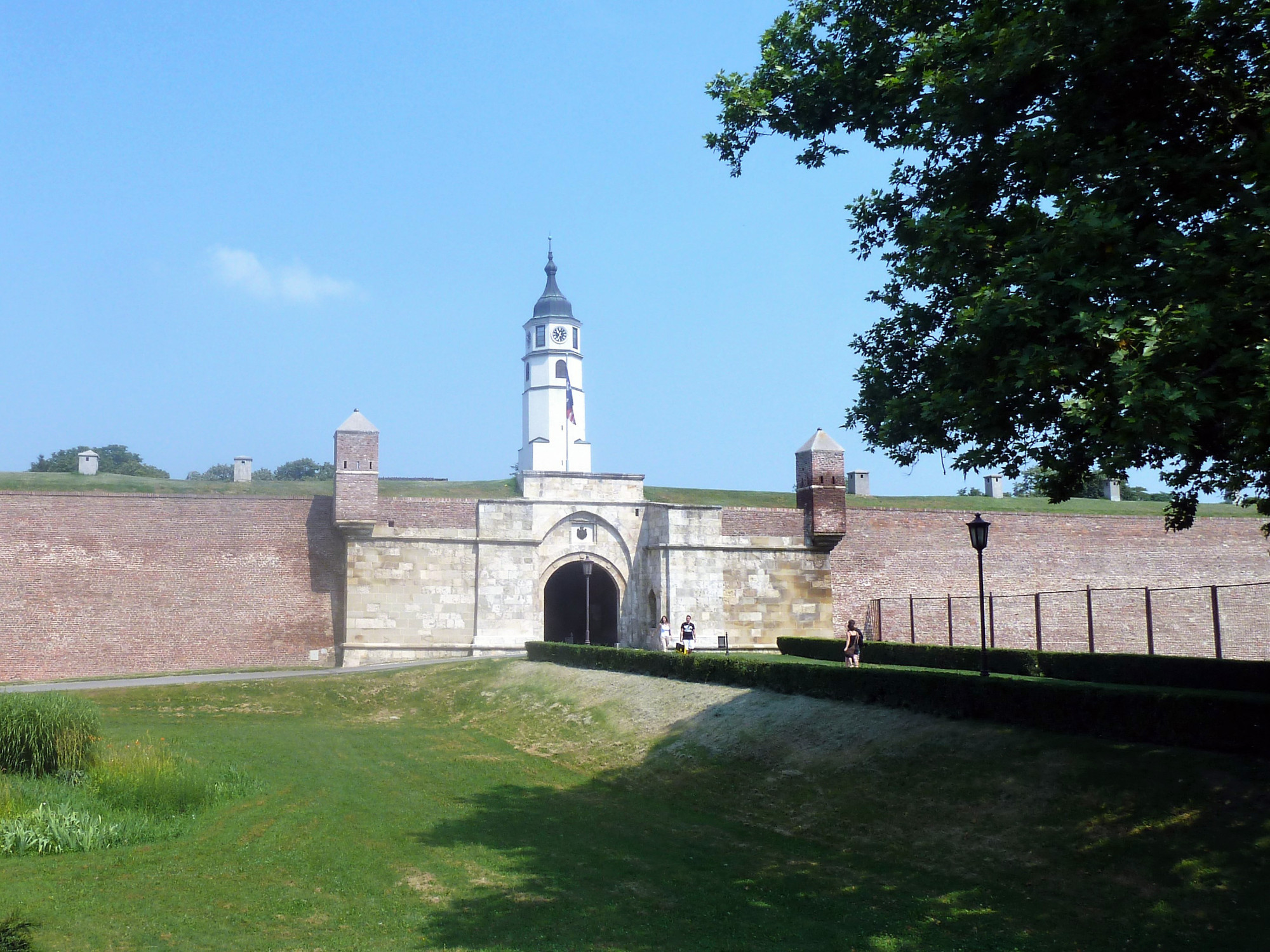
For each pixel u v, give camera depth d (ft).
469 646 134.62
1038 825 49.98
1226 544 166.61
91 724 69.10
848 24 56.18
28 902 43.91
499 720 100.32
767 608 144.15
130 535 130.62
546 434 314.96
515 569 137.18
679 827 61.05
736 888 48.67
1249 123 41.45
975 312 41.65
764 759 71.20
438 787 72.38
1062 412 43.60
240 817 61.41
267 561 135.23
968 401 44.11
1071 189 40.96
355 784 72.59
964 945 40.16
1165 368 36.81
